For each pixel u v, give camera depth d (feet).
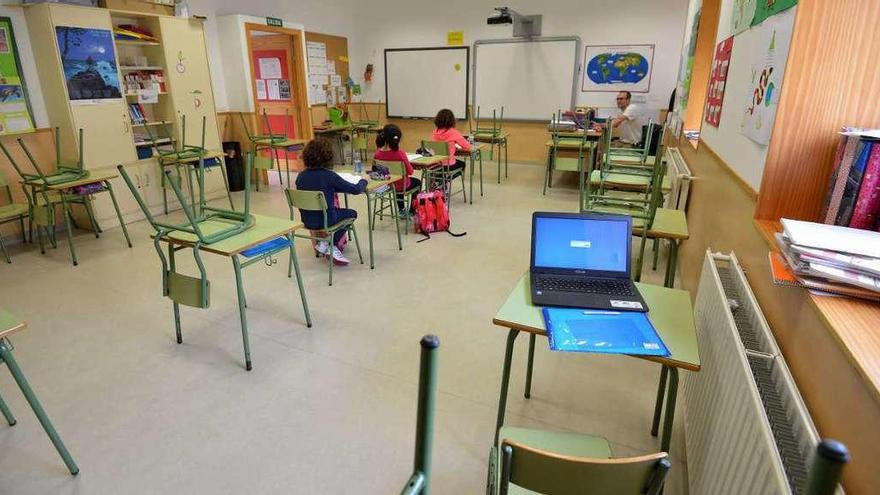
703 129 9.83
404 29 26.43
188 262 12.20
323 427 6.49
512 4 23.95
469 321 9.30
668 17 21.44
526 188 20.39
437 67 26.27
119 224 15.33
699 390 5.16
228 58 19.86
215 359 8.02
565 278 5.54
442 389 7.26
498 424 5.70
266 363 7.92
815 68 4.30
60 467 5.82
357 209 17.26
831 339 3.06
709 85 9.62
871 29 4.09
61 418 6.61
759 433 3.06
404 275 11.46
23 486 5.55
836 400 2.94
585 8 22.70
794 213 4.73
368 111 28.81
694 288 8.71
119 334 8.78
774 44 4.95
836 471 1.42
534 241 5.73
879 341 2.80
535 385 7.35
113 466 5.83
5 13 12.86
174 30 16.22
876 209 3.83
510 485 4.02
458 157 19.51
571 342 4.41
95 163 14.48
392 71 27.37
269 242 8.58
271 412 6.77
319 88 24.97
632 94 22.95
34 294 10.39
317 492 5.50
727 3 8.48
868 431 2.54
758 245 4.83
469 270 11.75
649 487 3.07
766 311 4.45
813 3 4.16
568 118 22.30
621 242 5.59
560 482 3.12
